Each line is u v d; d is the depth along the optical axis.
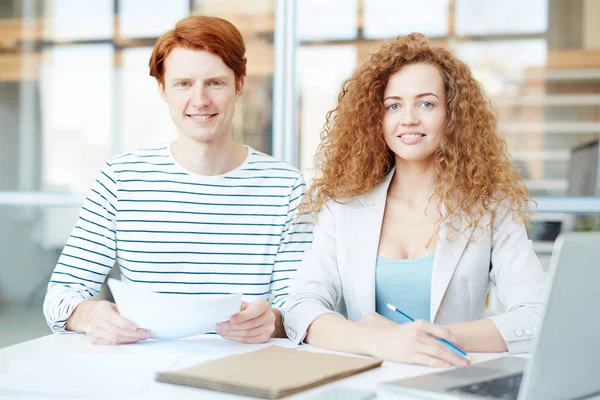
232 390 1.06
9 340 3.10
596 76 4.20
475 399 0.98
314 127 3.26
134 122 3.50
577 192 3.37
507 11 4.15
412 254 1.74
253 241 1.91
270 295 1.94
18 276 3.29
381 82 1.79
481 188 1.74
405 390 1.05
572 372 0.99
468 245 1.69
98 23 3.52
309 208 1.87
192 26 1.77
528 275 1.63
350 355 1.35
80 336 1.55
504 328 1.43
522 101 4.24
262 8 3.20
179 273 1.88
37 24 3.54
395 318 1.71
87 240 1.84
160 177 1.89
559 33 4.17
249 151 1.99
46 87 3.54
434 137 1.73
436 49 1.82
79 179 3.53
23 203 3.32
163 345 1.46
